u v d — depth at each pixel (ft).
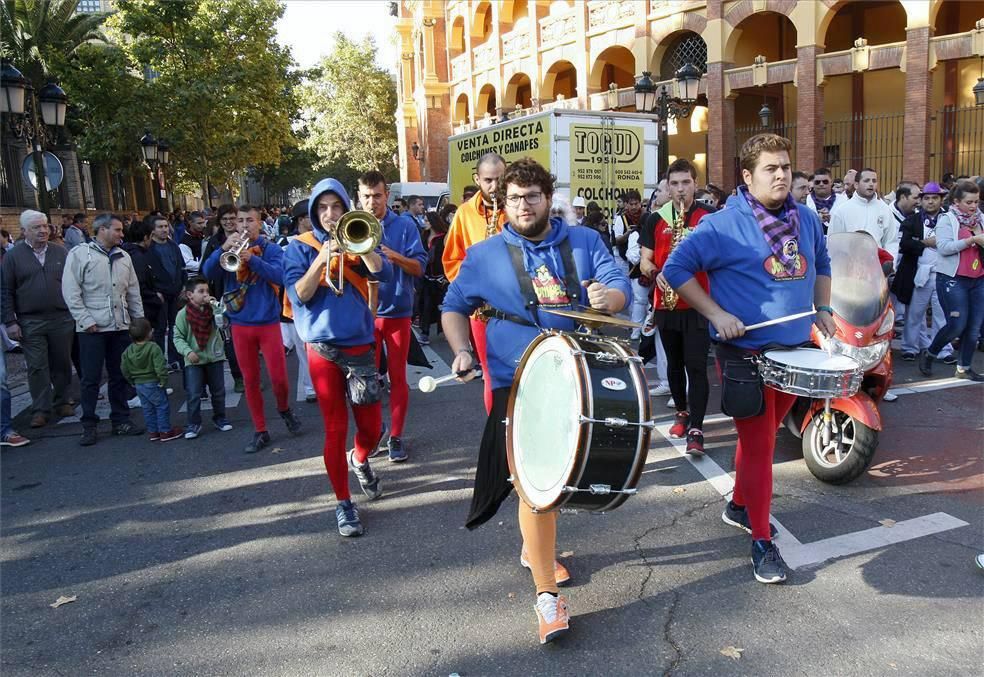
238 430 23.34
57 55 86.17
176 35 90.07
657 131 45.93
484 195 17.60
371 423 15.92
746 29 77.56
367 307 15.14
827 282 13.10
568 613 11.70
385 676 10.37
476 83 112.57
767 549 12.41
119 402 23.44
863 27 76.84
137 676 10.67
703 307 12.22
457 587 12.73
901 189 30.76
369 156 170.30
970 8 68.54
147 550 14.89
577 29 86.94
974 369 27.04
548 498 9.68
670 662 10.36
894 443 19.02
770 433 12.39
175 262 32.71
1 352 22.59
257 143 96.73
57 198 83.46
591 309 10.78
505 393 11.35
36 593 13.29
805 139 67.72
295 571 13.64
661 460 18.42
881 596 11.80
